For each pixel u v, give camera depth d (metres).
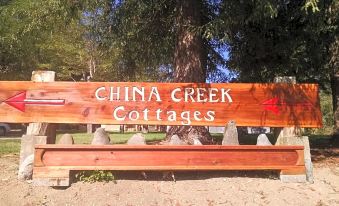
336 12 8.24
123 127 27.75
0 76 24.56
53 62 26.50
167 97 7.24
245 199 6.41
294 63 10.28
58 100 7.05
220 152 6.72
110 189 6.41
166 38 11.51
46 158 6.45
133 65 12.56
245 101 7.36
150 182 6.69
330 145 12.15
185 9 8.95
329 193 6.75
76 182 6.53
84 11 10.02
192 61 8.75
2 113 6.96
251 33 10.04
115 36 11.15
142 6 10.32
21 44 19.02
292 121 7.39
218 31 8.01
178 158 6.61
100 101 7.12
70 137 6.72
